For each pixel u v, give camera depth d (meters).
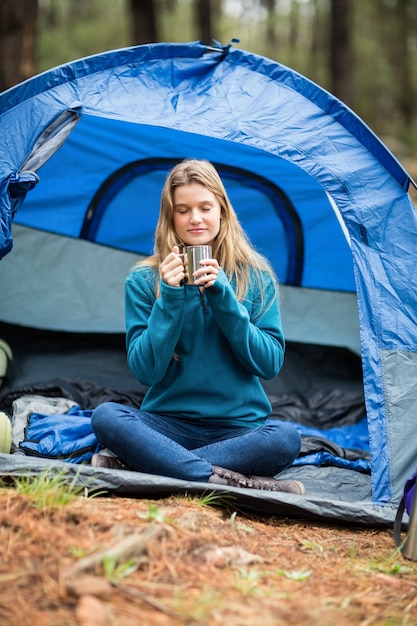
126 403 4.19
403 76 20.66
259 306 3.15
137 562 2.08
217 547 2.27
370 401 3.03
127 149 4.62
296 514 2.75
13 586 1.92
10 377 4.45
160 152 4.65
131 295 3.17
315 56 21.45
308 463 3.45
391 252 3.25
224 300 2.87
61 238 5.06
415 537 2.48
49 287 5.02
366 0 20.42
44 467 2.71
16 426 3.51
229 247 3.11
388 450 2.97
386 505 2.87
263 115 3.50
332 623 1.93
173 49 3.62
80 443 3.17
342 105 3.50
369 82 20.05
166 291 2.88
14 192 3.14
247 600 1.99
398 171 3.38
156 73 3.58
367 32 20.98
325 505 2.74
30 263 5.02
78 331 4.96
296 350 4.99
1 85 6.09
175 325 2.91
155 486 2.67
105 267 5.11
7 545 2.11
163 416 3.06
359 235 3.26
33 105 3.29
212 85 3.60
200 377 3.05
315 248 5.06
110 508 2.45
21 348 4.86
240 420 3.08
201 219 3.01
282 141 3.41
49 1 18.39
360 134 3.47
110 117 3.35
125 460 2.87
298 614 1.95
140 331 3.09
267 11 25.16
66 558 2.05
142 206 5.03
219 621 1.85
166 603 1.91
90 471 2.69
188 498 2.68
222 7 24.23
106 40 16.83
